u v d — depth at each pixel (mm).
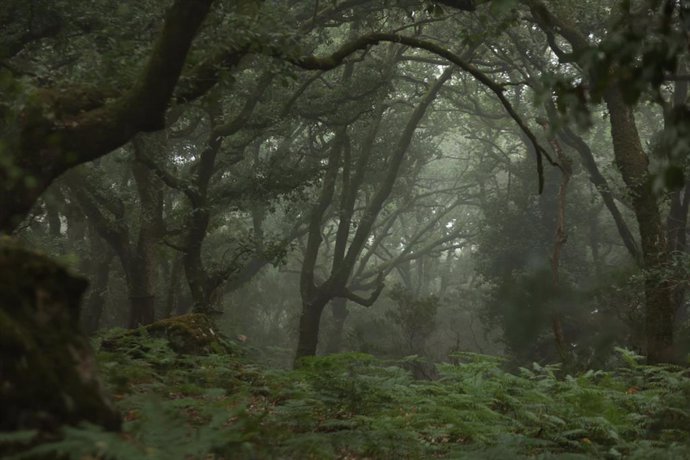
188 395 7812
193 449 3881
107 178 33125
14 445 3580
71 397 3867
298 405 6852
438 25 30828
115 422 4051
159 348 9477
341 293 28250
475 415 7230
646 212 16781
